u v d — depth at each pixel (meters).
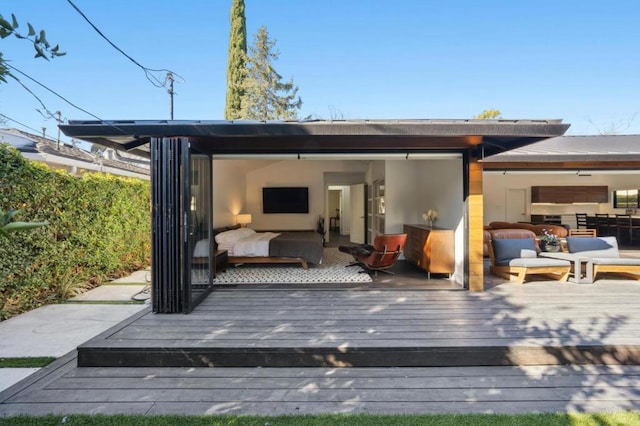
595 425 2.17
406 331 3.34
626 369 2.92
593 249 5.77
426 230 5.73
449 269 5.55
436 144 4.79
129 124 3.85
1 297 4.18
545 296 4.54
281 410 2.35
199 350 3.00
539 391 2.59
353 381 2.76
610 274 5.95
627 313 3.83
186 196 3.93
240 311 3.98
